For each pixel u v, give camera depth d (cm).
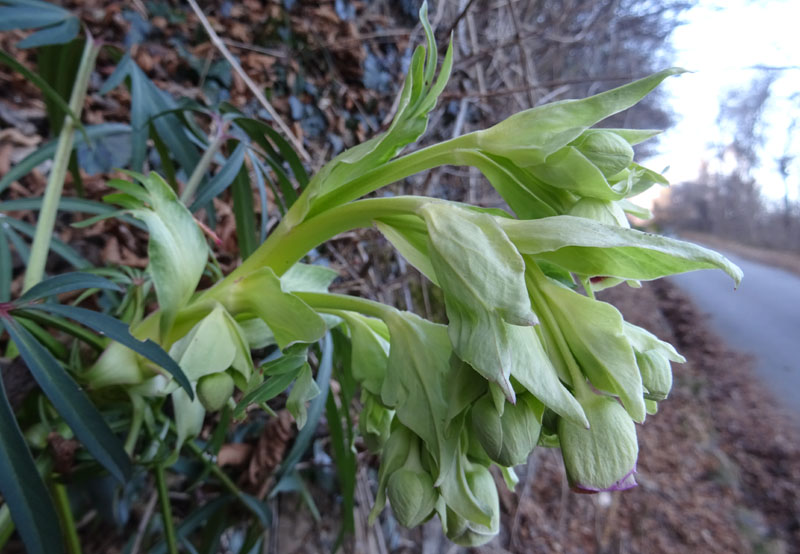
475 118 59
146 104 24
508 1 57
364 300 14
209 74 42
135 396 17
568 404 10
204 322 14
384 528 42
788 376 148
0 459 12
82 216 32
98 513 27
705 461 109
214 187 21
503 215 13
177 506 31
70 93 26
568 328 11
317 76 46
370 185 15
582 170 12
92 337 17
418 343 13
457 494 12
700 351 168
